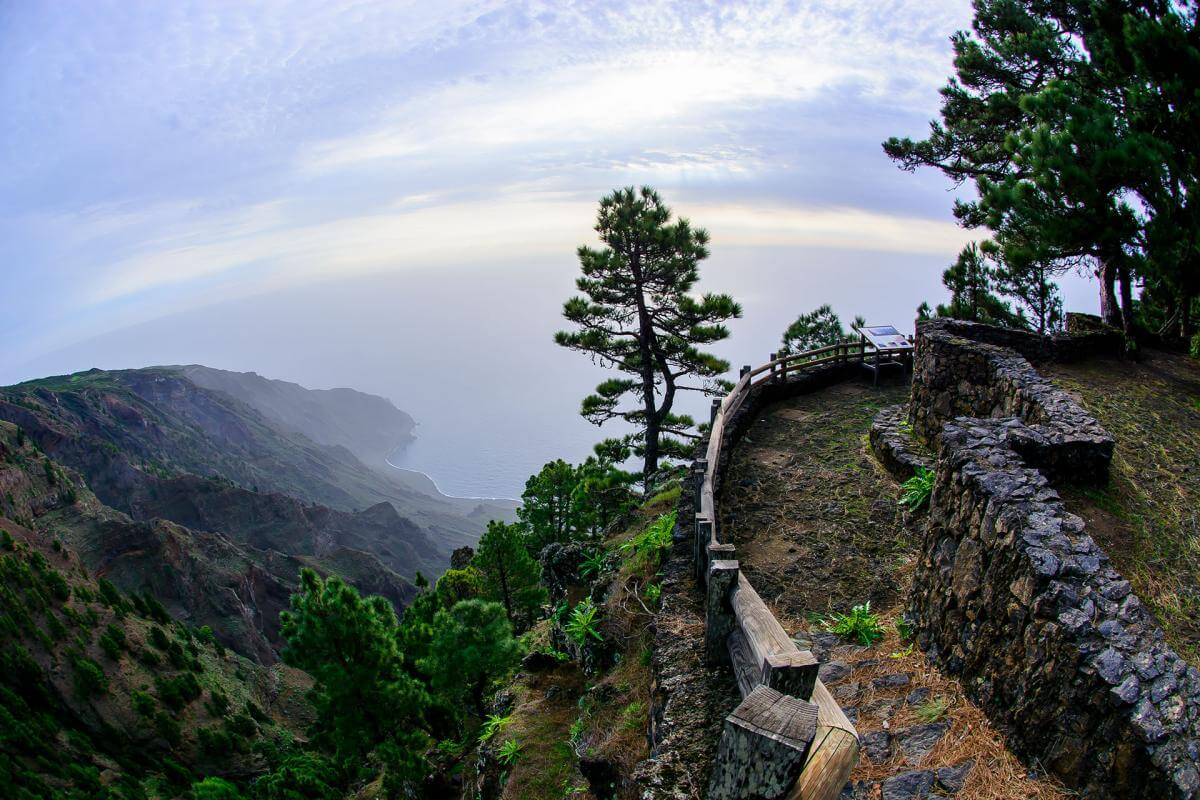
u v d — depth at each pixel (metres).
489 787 10.95
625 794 7.14
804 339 23.64
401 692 20.55
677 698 6.05
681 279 22.95
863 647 7.22
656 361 24.84
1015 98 16.77
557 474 35.44
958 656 6.36
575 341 24.09
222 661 97.12
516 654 18.69
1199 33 11.75
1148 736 4.27
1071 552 5.66
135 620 92.50
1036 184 12.32
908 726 5.83
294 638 20.12
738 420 13.15
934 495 7.85
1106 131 11.19
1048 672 5.16
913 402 12.63
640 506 16.91
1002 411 10.42
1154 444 8.98
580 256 22.70
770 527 9.87
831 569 8.77
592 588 12.23
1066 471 7.80
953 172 19.83
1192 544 6.69
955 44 18.75
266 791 36.56
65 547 108.44
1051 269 16.31
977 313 19.55
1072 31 17.20
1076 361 12.81
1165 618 5.79
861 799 5.06
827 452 12.38
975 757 5.31
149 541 127.44
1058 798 4.73
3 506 118.62
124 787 66.00
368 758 23.95
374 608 21.31
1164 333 14.23
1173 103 11.77
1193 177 11.38
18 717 70.06
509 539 28.23
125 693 78.69
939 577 7.12
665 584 8.15
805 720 3.09
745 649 5.55
